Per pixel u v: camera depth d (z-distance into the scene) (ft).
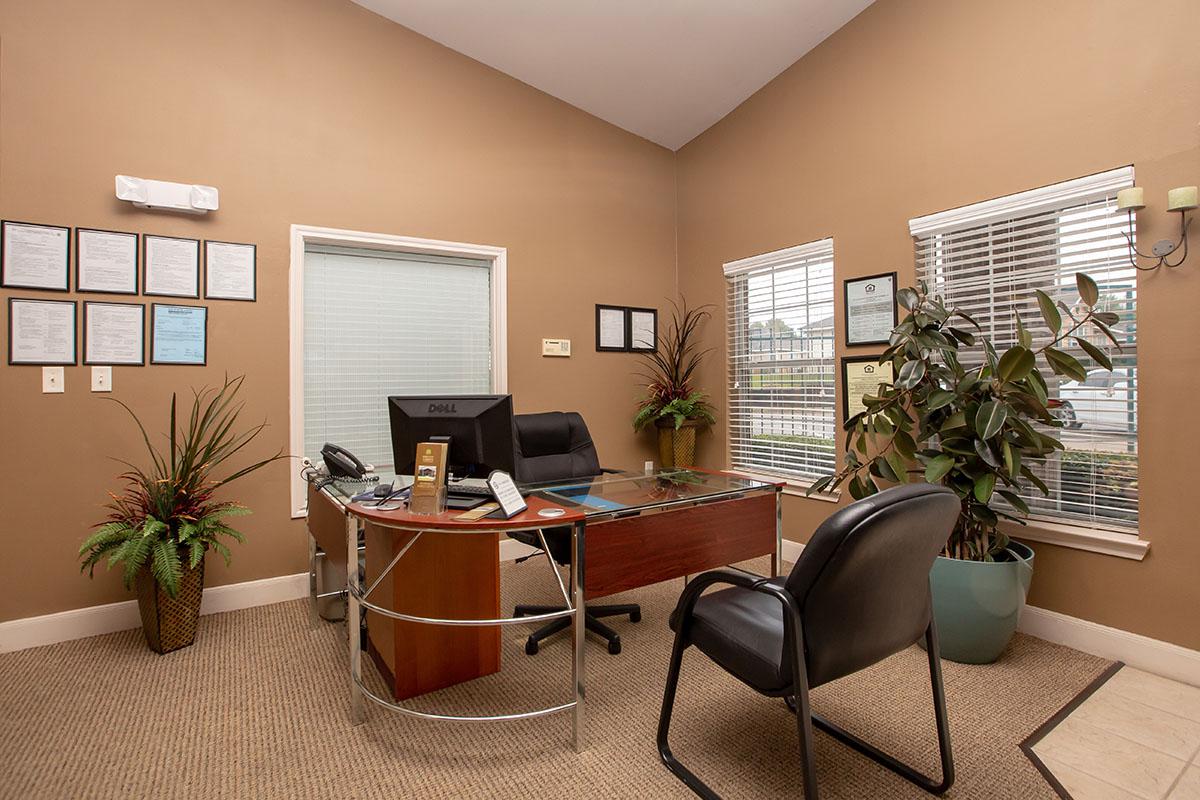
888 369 9.82
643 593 10.18
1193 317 6.73
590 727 6.21
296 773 5.47
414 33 10.97
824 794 5.14
